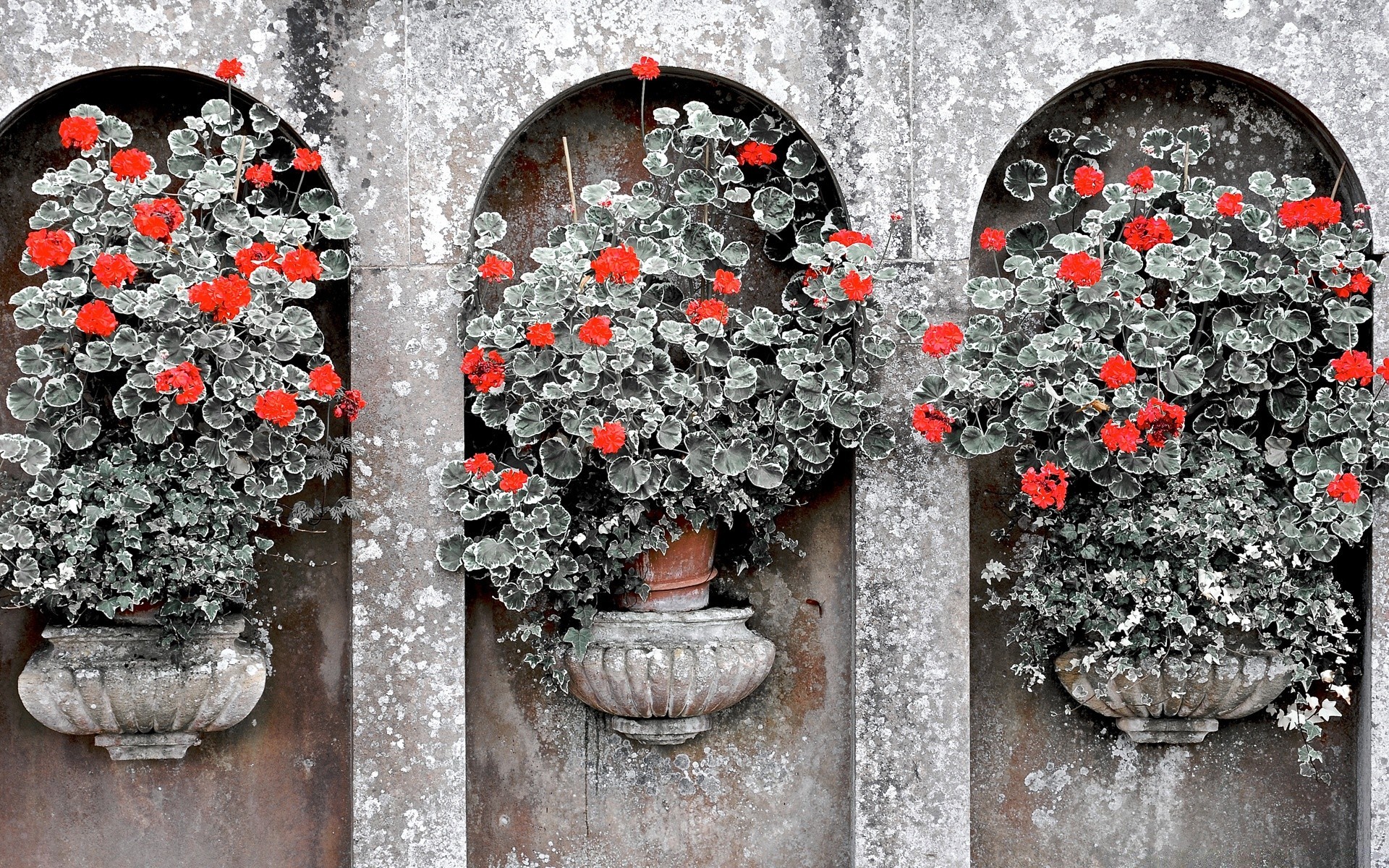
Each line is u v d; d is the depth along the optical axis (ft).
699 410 10.61
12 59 10.21
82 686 10.16
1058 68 11.03
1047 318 11.15
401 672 10.66
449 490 10.68
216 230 10.36
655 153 10.85
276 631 11.10
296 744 11.18
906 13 10.98
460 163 10.71
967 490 11.04
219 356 9.83
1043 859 11.59
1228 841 11.60
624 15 10.82
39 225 10.03
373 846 10.62
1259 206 11.42
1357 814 11.51
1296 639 10.89
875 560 11.00
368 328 10.62
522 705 11.39
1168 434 10.36
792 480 11.06
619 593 10.94
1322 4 11.05
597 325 9.75
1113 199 10.84
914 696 11.02
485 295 11.04
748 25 10.88
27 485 10.62
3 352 10.78
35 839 10.93
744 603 11.51
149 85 10.80
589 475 10.69
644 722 11.12
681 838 11.50
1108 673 10.94
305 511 10.66
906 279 10.96
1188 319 10.64
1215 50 11.03
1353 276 10.56
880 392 10.94
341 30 10.59
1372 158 11.05
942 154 11.00
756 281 11.39
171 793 11.09
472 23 10.72
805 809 11.55
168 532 9.98
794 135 11.19
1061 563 11.14
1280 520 10.71
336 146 10.58
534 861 11.39
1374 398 10.80
